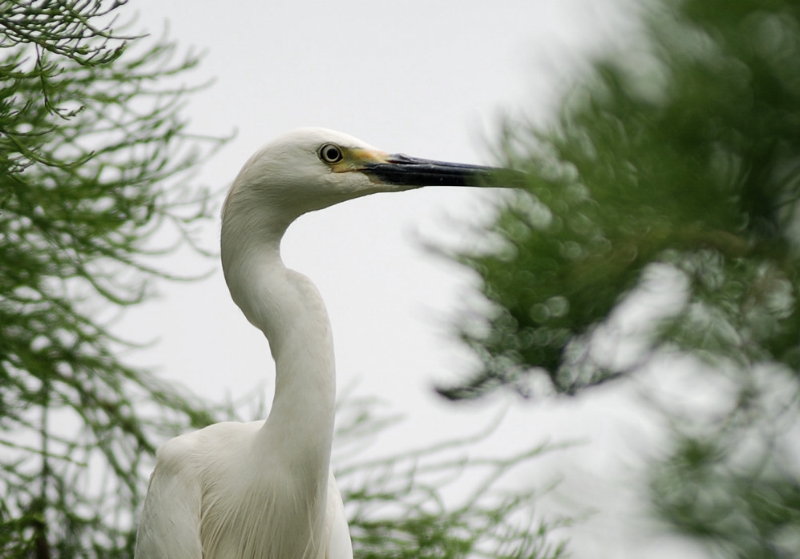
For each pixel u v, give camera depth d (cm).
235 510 799
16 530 1076
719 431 1054
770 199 1065
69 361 1184
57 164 866
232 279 817
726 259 1050
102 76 1046
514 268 1025
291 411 781
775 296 1038
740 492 1027
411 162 861
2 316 1148
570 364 1063
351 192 839
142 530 817
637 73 1117
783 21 1097
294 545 798
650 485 1043
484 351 1053
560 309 1034
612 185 1030
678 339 1042
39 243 1137
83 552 1159
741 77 1095
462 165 872
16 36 788
